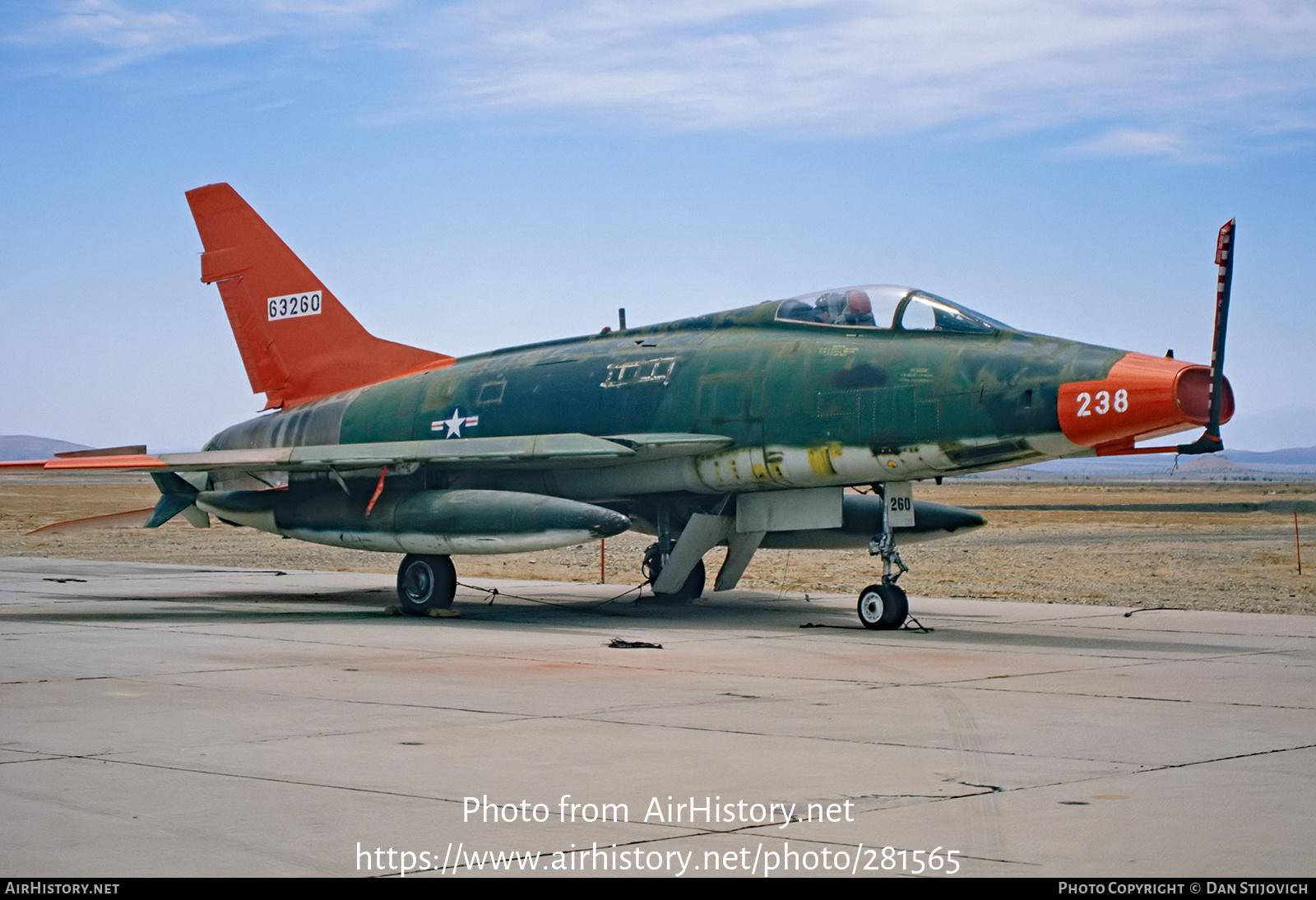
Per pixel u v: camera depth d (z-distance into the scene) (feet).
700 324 57.52
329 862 17.42
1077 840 18.69
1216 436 42.68
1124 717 29.37
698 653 41.86
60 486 434.30
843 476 50.08
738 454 52.16
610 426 55.88
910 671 37.50
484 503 52.65
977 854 17.98
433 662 38.81
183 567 91.86
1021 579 84.69
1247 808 20.58
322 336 70.28
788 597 68.69
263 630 48.65
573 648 42.98
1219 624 53.31
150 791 21.20
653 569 65.26
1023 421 44.73
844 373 49.65
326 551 120.06
